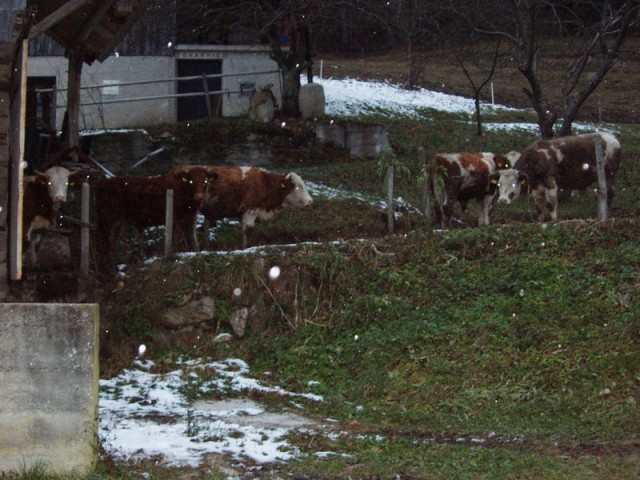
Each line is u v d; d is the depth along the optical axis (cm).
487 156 1984
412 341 1455
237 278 1630
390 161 1936
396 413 1259
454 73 5291
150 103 3284
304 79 4578
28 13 1173
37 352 927
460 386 1331
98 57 2103
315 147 2891
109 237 1872
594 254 1585
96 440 935
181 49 3309
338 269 1639
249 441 1094
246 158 2798
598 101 4547
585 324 1405
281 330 1587
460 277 1591
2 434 920
